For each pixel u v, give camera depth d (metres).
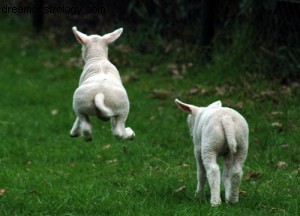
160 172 13.20
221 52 19.69
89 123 10.00
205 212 10.33
